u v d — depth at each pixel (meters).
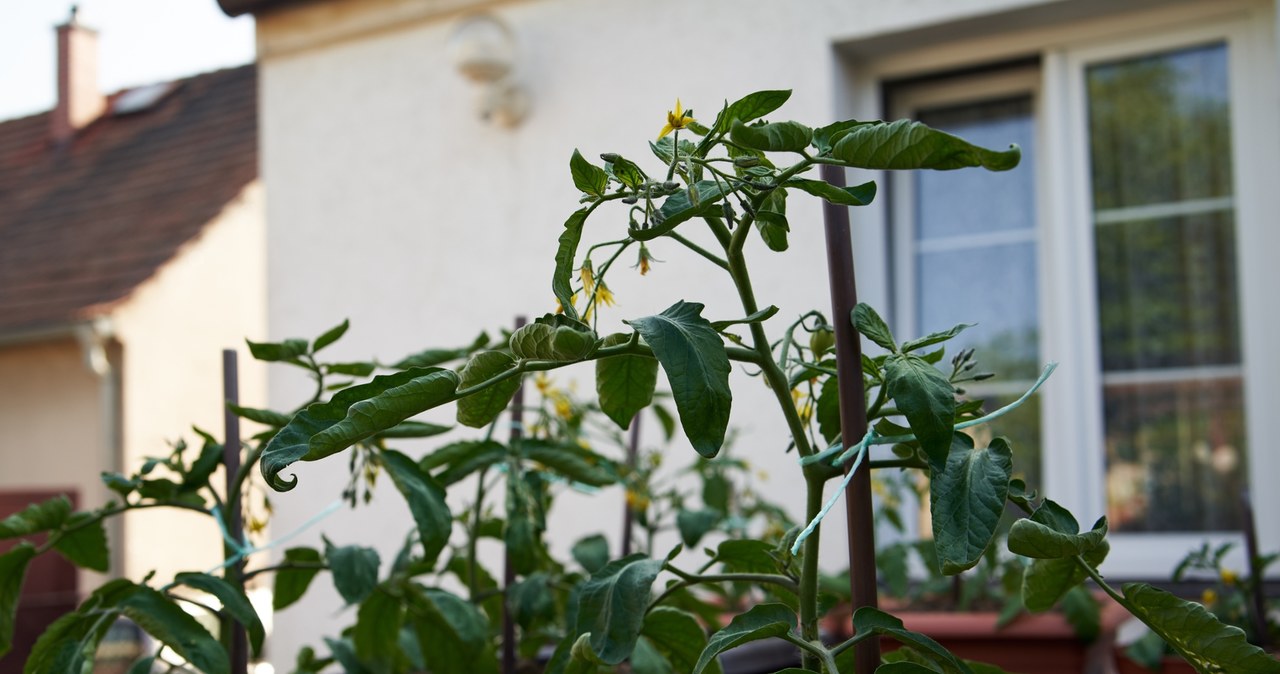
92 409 9.29
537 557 2.20
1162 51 3.73
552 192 4.32
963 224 3.98
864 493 1.22
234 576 1.74
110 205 10.37
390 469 1.69
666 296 3.91
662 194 1.08
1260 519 3.51
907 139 0.98
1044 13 3.69
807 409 1.40
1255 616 2.55
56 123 11.90
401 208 4.61
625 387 1.33
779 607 1.19
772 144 1.02
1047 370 1.17
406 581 1.96
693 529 2.38
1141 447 3.70
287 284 4.79
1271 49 3.55
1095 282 3.78
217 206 9.55
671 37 4.16
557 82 4.34
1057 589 1.32
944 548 1.09
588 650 1.35
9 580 1.73
